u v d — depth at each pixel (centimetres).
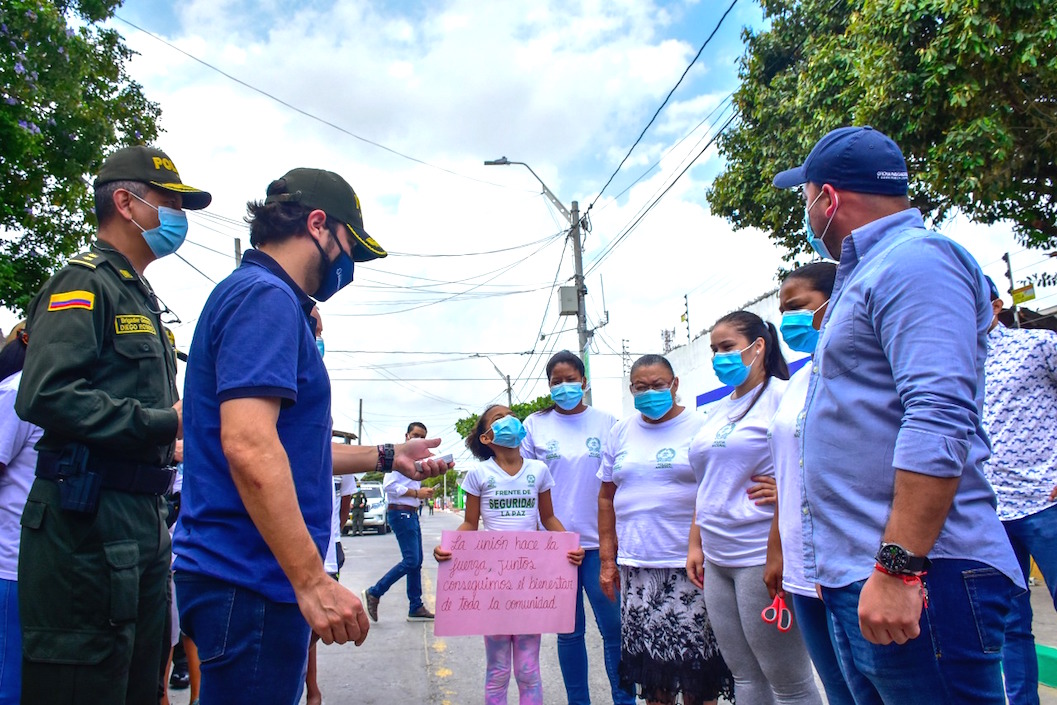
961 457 160
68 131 957
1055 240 858
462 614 362
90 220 1032
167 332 269
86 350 227
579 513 409
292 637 183
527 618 367
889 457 178
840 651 197
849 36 852
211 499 182
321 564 173
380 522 2419
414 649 567
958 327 169
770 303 1143
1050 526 345
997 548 173
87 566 221
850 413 184
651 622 339
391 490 681
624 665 349
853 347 186
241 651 176
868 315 184
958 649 167
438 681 481
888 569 163
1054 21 655
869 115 788
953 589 169
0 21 856
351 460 271
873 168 199
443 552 366
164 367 256
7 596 267
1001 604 171
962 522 172
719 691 335
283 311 186
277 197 205
